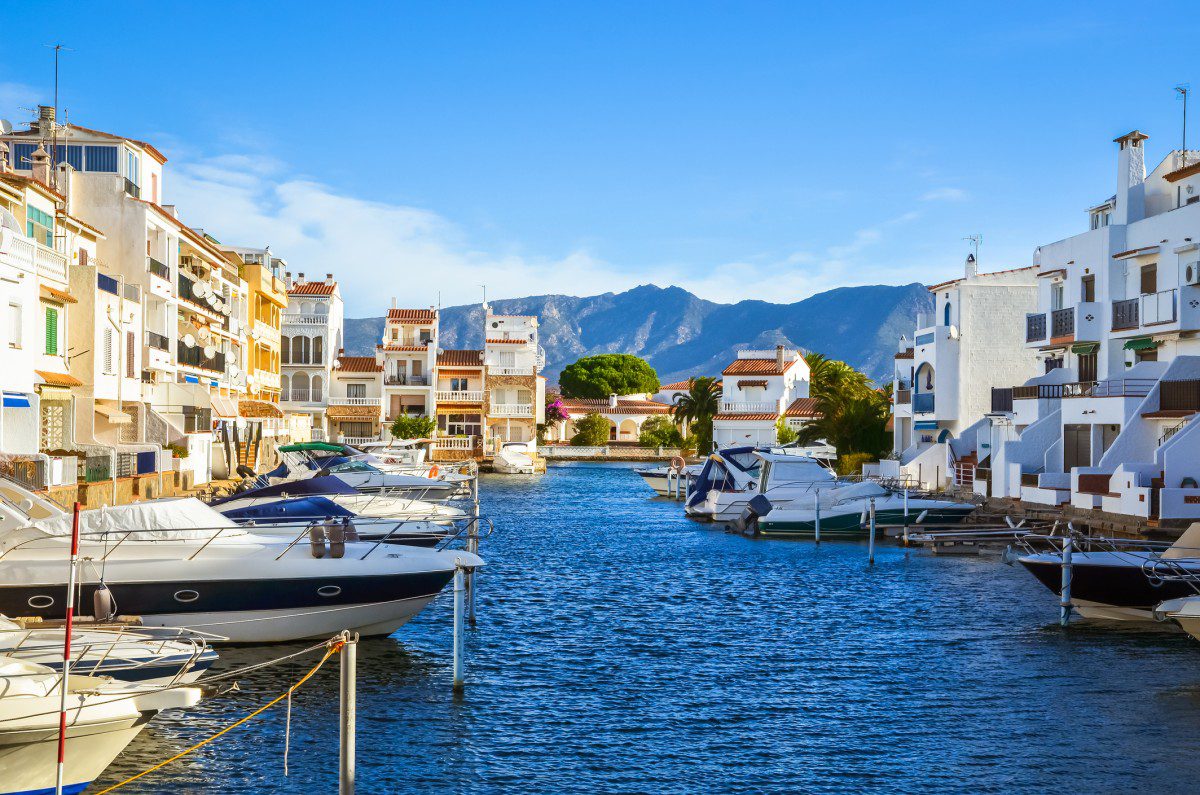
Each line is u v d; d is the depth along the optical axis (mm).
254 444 73625
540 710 18844
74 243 46031
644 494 77375
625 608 28953
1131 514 36594
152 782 15172
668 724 18172
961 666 22391
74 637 15914
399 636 24406
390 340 110500
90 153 52625
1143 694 20188
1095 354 49500
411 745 16828
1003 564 38375
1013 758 16594
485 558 39125
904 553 42531
